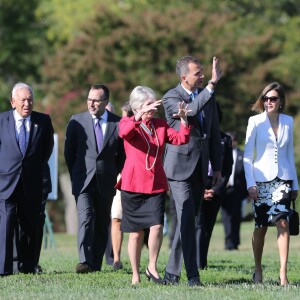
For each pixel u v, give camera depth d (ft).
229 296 72.08
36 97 344.28
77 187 95.76
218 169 84.53
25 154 91.50
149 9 315.37
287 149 85.97
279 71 309.42
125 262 114.01
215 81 78.95
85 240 93.91
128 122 80.02
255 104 87.35
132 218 81.10
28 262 93.81
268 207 84.48
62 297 71.77
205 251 104.73
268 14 330.34
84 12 346.95
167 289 76.84
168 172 82.33
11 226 90.68
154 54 303.27
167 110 82.99
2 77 360.89
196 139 82.23
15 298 71.05
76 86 307.37
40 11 357.00
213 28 305.94
